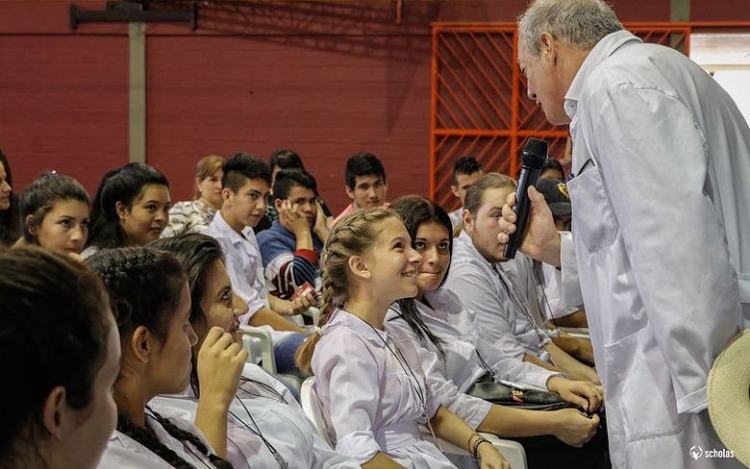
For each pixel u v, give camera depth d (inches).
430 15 307.0
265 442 71.8
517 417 99.4
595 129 73.8
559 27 79.4
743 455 66.2
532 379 111.0
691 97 73.8
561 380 108.0
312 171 317.4
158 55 318.0
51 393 31.5
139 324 54.4
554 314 145.6
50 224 117.3
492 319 116.7
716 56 318.7
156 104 319.9
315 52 313.6
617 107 71.6
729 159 75.3
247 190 165.6
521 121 304.0
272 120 317.1
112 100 320.5
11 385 30.7
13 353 30.6
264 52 315.6
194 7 314.8
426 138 311.6
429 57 309.0
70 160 323.9
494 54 304.8
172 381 55.9
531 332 125.5
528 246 91.2
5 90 323.3
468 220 121.6
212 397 62.9
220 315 71.6
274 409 76.0
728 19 287.9
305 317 178.2
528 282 131.3
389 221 90.2
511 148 303.9
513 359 114.8
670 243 68.1
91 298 33.0
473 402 99.3
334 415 84.7
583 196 77.4
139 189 132.0
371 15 309.9
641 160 69.9
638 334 75.9
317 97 314.8
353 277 90.0
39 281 31.7
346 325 88.3
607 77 73.5
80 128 322.7
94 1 317.4
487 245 119.1
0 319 30.7
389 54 310.8
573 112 79.8
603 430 105.8
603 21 79.0
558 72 80.7
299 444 75.0
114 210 132.5
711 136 74.8
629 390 76.4
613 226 75.8
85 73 320.2
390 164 314.3
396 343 95.5
